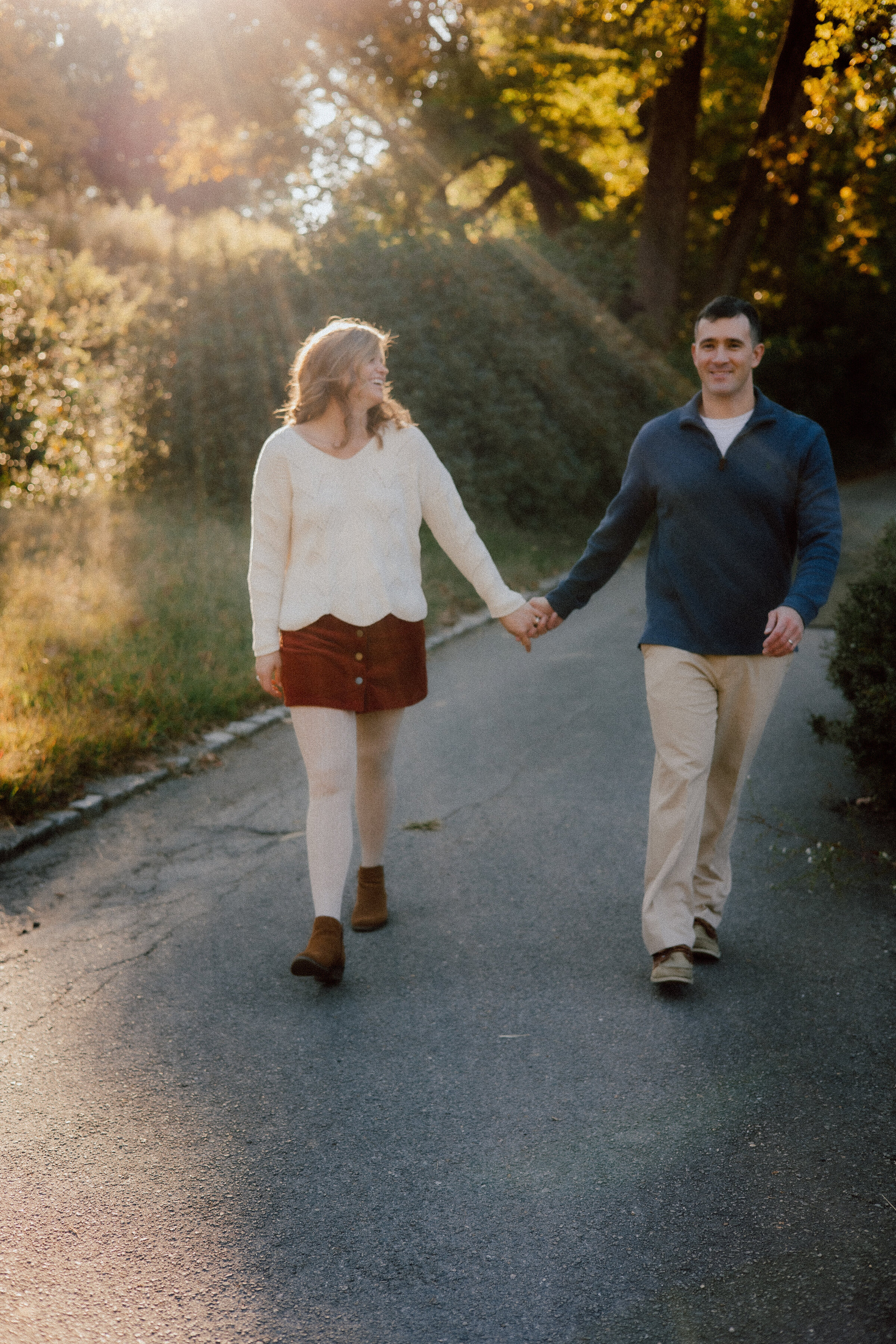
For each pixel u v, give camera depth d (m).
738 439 3.31
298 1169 2.62
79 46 32.25
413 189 19.86
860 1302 2.15
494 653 8.62
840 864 4.36
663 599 3.44
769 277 23.67
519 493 13.83
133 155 34.75
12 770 4.96
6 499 11.23
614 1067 3.01
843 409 26.84
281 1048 3.16
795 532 3.41
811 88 8.03
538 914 4.04
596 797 5.29
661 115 17.16
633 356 15.37
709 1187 2.51
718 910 3.65
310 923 4.02
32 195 29.48
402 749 6.17
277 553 3.46
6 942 3.86
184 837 4.89
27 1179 2.59
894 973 3.51
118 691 6.32
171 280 13.59
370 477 3.44
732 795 3.57
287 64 18.38
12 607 7.46
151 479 12.75
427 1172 2.60
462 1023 3.27
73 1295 2.21
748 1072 2.97
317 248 12.96
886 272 26.50
